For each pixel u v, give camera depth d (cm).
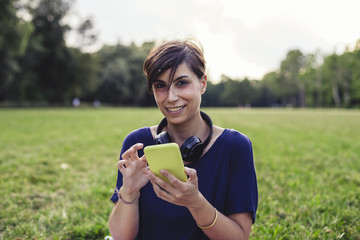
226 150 147
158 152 117
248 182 146
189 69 135
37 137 845
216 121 1589
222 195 146
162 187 120
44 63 4466
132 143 161
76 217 294
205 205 124
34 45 3919
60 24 4481
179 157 116
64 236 261
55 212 309
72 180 429
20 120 1483
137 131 165
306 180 438
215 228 130
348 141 844
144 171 136
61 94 4884
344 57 5838
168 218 148
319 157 607
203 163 146
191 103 138
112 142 781
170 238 150
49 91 4728
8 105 3888
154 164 119
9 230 265
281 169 500
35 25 4259
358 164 545
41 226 275
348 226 275
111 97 5962
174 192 118
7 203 329
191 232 148
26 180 419
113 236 149
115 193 159
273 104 10394
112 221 147
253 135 987
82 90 5138
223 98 10250
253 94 10112
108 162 552
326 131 1144
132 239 151
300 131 1141
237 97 10031
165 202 149
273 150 683
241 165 147
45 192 372
